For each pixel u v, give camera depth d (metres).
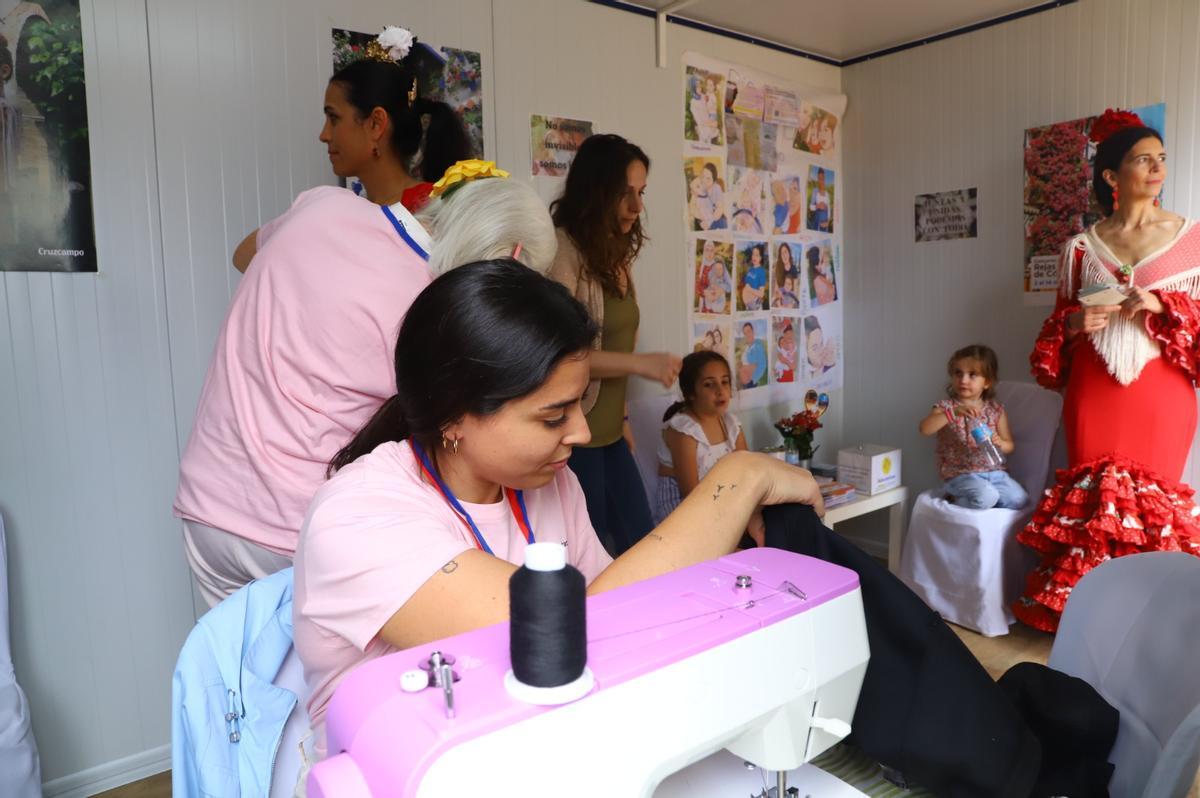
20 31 1.84
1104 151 2.68
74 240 1.94
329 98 1.58
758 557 0.78
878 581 0.88
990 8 3.07
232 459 1.30
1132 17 2.84
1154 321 2.56
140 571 2.10
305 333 1.23
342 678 0.78
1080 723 0.89
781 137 3.44
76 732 2.03
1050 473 3.15
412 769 0.49
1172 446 2.60
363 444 0.93
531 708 0.53
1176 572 1.00
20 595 1.94
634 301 2.31
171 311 2.08
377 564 0.70
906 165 3.52
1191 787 0.84
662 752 0.57
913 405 3.61
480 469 0.79
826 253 3.70
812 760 0.87
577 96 2.75
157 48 2.00
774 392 3.52
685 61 3.06
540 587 0.52
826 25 3.20
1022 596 2.86
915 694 0.81
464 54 2.46
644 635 0.62
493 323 0.71
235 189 2.13
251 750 0.98
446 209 1.19
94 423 2.00
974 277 3.34
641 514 2.41
